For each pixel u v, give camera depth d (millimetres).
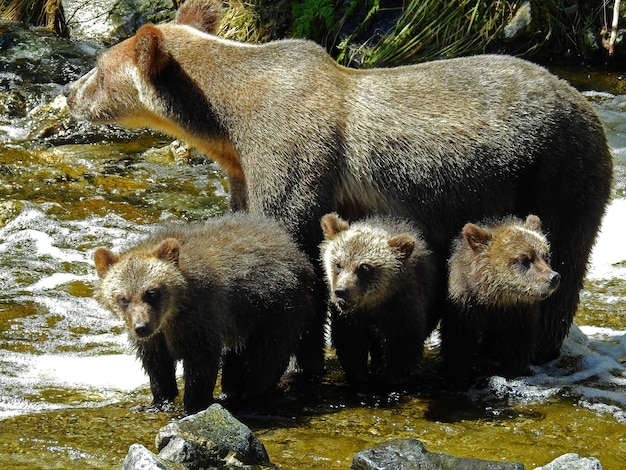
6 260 12344
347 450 8172
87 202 14062
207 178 15039
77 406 9109
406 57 18562
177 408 9055
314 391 9680
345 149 10281
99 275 8992
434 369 10328
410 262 9516
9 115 17125
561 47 18859
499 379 9727
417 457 7594
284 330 9445
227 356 9656
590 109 10578
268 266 9383
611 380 9859
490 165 10312
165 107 10781
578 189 10312
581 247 10391
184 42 10797
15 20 21359
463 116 10367
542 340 10344
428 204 10406
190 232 9523
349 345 9719
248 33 19078
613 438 8492
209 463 7656
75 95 11539
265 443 8281
